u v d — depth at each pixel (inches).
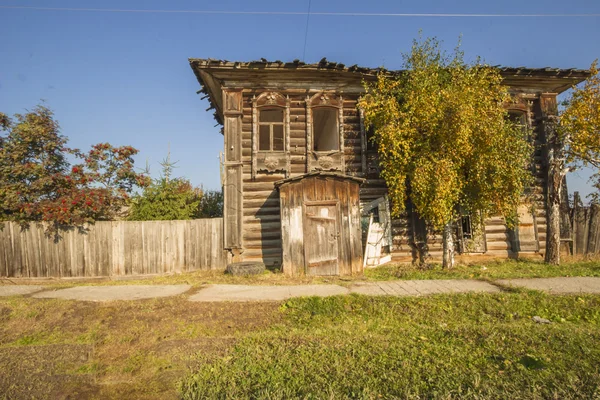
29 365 215.8
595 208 560.4
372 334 246.2
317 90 538.6
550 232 508.1
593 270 447.2
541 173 567.8
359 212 469.7
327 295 339.3
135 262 474.6
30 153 514.0
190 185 620.4
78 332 266.2
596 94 473.7
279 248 508.7
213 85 545.0
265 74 520.4
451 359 197.9
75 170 502.6
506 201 461.1
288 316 295.9
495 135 435.5
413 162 444.1
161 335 257.1
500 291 346.9
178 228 487.8
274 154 523.8
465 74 460.8
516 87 573.3
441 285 376.2
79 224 460.8
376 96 481.1
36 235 461.7
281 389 167.3
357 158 539.5
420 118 448.8
